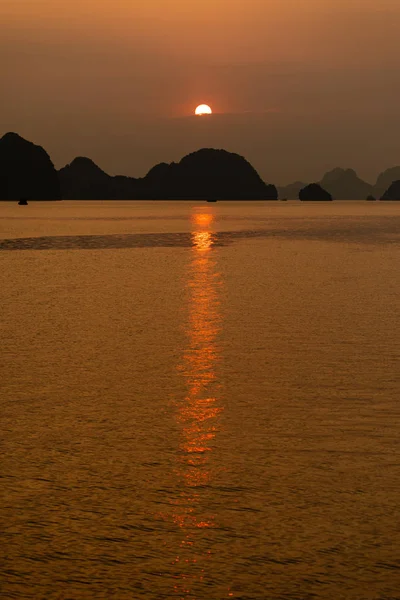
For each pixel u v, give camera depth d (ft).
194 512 33.14
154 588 26.91
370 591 26.66
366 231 340.39
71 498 34.68
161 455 40.60
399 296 108.78
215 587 26.94
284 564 28.53
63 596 26.40
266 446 42.04
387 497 34.63
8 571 28.07
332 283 126.93
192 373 60.13
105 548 29.81
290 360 64.85
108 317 89.20
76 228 364.17
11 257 185.37
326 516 32.63
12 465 39.06
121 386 55.98
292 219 525.34
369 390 54.39
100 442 42.78
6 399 52.16
